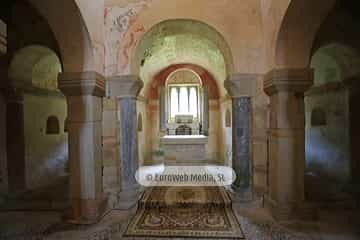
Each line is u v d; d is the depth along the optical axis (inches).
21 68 194.4
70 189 143.3
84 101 142.1
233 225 135.3
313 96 244.8
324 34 173.0
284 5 125.8
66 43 138.3
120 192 170.9
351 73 192.4
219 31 169.5
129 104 171.9
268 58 157.9
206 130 357.7
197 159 270.4
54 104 245.9
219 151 354.0
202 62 319.6
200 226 134.8
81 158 142.2
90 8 141.0
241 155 173.3
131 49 168.7
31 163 209.3
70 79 139.5
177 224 137.6
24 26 180.9
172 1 168.1
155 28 171.3
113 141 173.3
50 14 128.1
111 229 132.5
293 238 119.6
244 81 169.5
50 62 219.6
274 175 147.3
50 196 190.4
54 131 247.3
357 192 179.3
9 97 187.9
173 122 365.7
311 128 250.8
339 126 208.2
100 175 151.8
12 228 135.0
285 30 132.1
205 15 169.0
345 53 185.5
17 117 191.5
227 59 183.6
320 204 163.5
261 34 169.2
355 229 125.6
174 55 299.0
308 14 123.7
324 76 223.3
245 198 170.2
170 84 370.3
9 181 189.6
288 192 140.0
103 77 153.6
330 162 221.8
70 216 142.6
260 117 172.1
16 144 191.6
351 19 169.5
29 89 204.7
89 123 142.0
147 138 351.9
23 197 187.9
